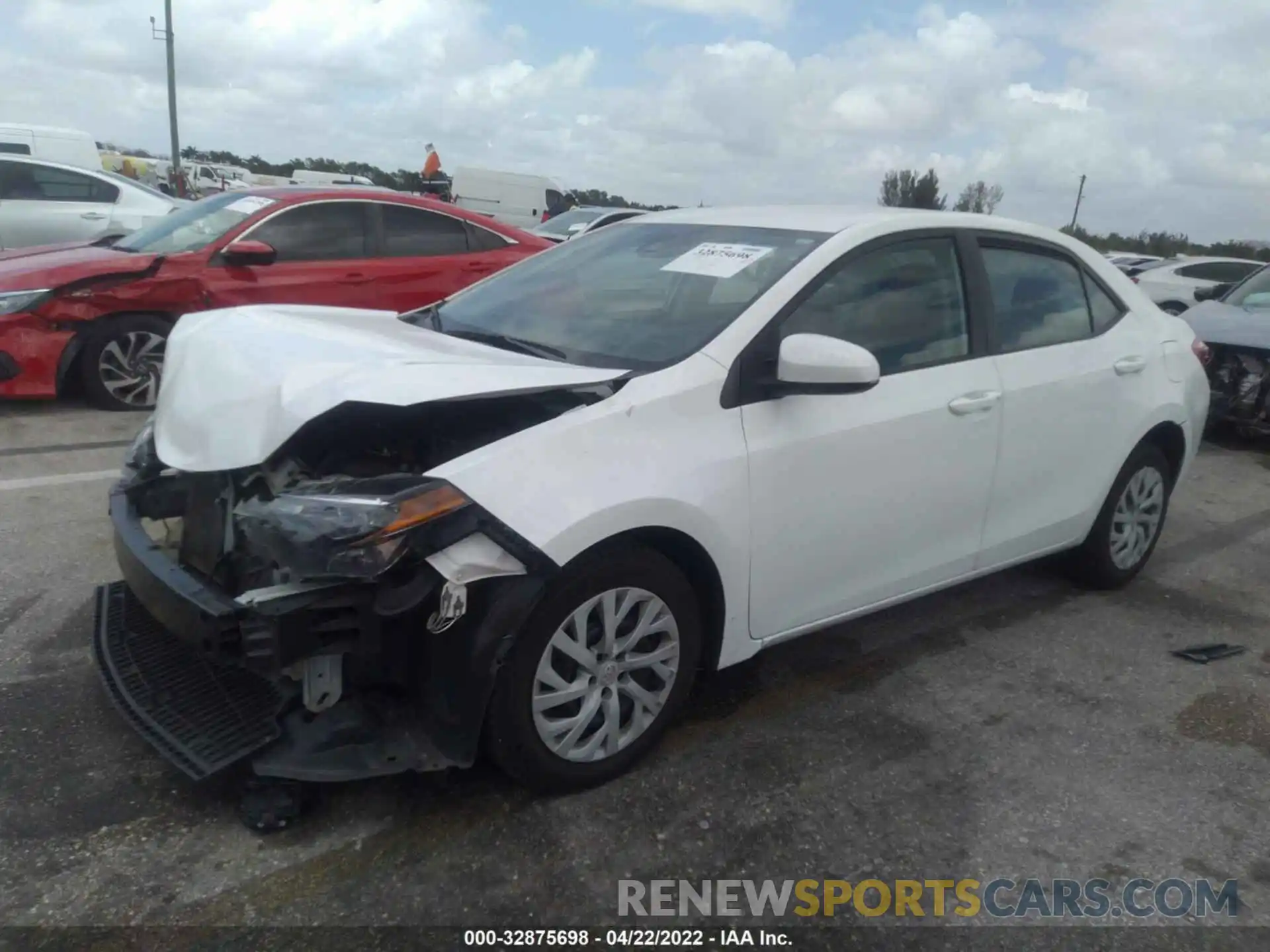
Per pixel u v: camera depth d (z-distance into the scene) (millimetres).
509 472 2637
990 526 3945
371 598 2557
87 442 6258
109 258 7008
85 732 3088
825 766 3184
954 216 3922
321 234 7504
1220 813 3066
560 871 2625
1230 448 8062
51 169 11734
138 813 2732
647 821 2844
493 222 8336
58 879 2479
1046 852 2836
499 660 2637
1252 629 4477
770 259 3449
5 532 4648
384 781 2936
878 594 3615
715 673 3736
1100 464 4359
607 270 3814
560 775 2859
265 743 2621
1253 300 8328
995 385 3799
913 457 3520
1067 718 3590
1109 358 4328
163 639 3172
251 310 3600
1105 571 4672
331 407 2598
